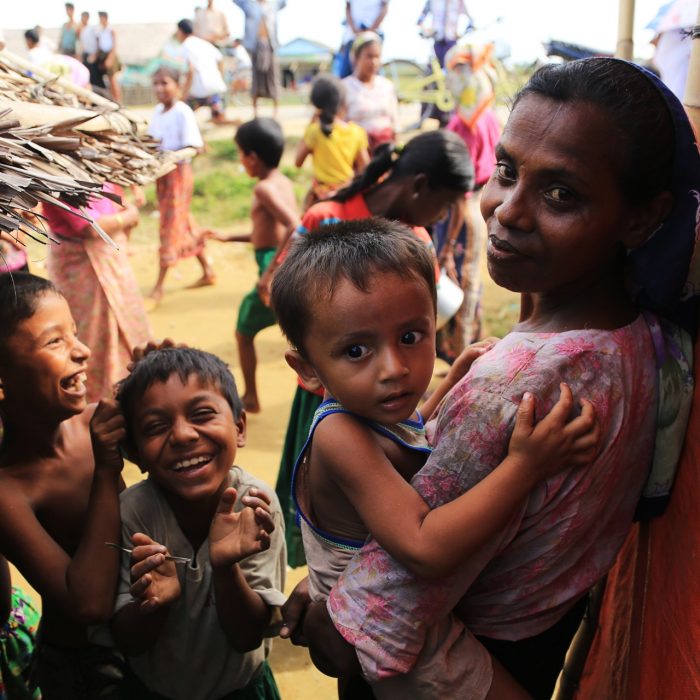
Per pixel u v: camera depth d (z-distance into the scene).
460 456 1.12
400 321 1.14
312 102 5.86
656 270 1.18
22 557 1.67
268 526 1.56
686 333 1.23
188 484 1.65
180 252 6.49
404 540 1.10
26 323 1.68
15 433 1.78
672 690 1.22
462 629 1.22
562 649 1.43
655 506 1.28
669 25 2.73
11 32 17.44
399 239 1.19
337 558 1.29
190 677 1.77
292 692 2.59
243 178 9.91
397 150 2.69
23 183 1.17
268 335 5.89
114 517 1.66
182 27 12.23
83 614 1.60
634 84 1.07
